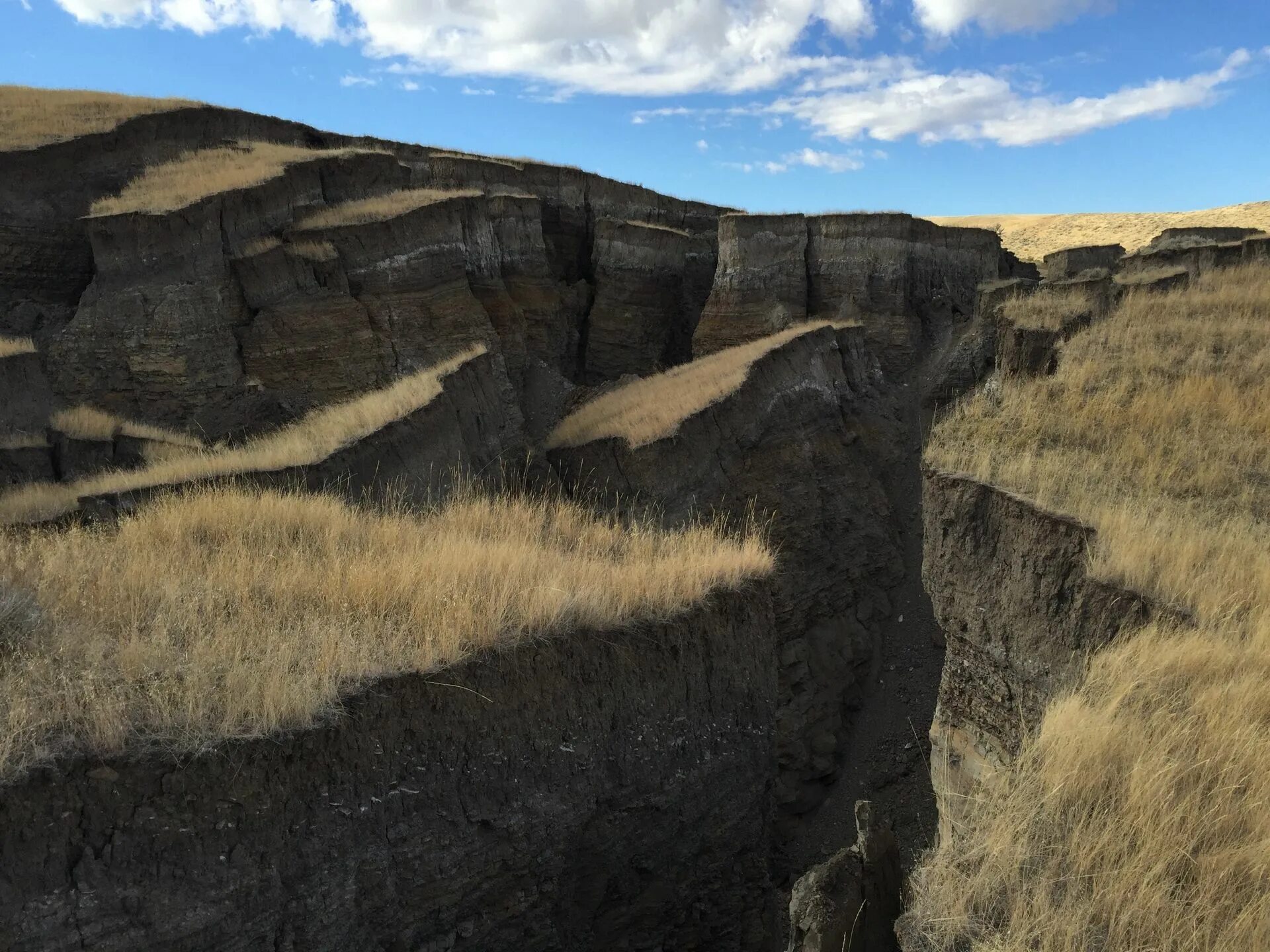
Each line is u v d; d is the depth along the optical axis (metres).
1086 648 7.38
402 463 16.17
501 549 9.37
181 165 32.97
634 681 8.52
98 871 5.24
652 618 8.95
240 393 25.88
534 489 21.42
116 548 8.89
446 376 18.95
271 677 6.30
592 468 22.89
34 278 29.98
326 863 6.09
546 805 7.50
